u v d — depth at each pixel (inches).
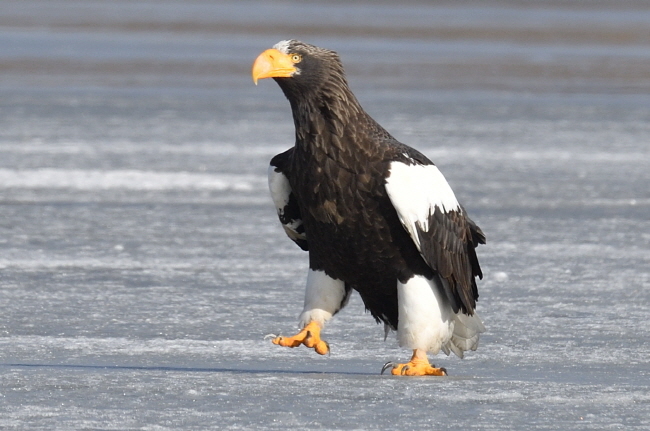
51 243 612.7
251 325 445.1
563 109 1349.7
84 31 2529.5
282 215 380.2
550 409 312.8
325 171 349.7
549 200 786.2
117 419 295.1
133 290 502.9
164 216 703.1
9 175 829.8
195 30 2687.0
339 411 306.7
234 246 617.9
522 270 564.1
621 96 1523.1
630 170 919.0
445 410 309.9
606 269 569.3
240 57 1983.3
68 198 754.8
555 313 471.2
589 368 380.5
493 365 385.4
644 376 366.9
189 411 304.0
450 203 360.5
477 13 3774.6
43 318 444.8
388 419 299.6
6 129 1067.9
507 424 297.1
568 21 3403.1
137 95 1400.1
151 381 339.9
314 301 370.0
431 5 4239.7
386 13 3624.5
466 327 381.4
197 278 532.7
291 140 1055.0
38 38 2276.1
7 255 576.4
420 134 1111.6
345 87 352.8
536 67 1923.0
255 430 287.1
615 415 307.3
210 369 370.6
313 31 2760.8
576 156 989.8
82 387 329.7
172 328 435.5
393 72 1779.0
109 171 859.4
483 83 1662.2
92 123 1133.7
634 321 458.0
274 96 1433.3
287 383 340.2
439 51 2220.7
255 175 863.1
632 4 4702.3
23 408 304.5
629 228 690.8
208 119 1192.8
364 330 441.7
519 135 1121.4
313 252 368.2
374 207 349.4
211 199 767.7
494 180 865.5
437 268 356.2
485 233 669.3
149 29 2672.2
